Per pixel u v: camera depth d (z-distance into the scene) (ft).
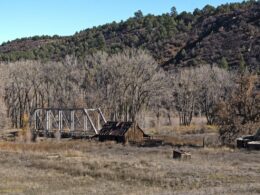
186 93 349.61
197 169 119.96
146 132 276.41
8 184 102.58
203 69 361.71
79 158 148.36
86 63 343.26
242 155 157.38
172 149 181.47
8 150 178.29
